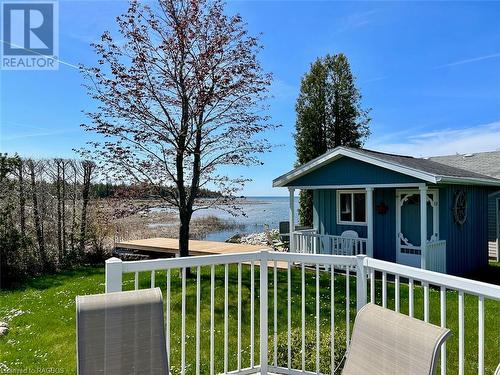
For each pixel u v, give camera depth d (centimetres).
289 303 306
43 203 926
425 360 159
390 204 985
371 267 267
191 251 1027
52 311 557
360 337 197
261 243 1684
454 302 603
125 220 1124
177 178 798
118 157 749
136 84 739
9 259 799
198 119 783
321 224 1127
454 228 941
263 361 302
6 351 409
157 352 204
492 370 363
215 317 525
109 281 241
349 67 1917
